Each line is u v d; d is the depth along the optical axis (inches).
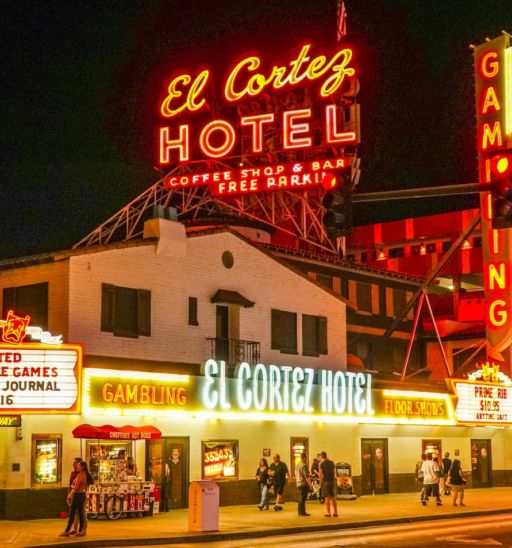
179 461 1262.3
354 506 1337.4
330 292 1595.7
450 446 1780.3
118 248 1242.6
